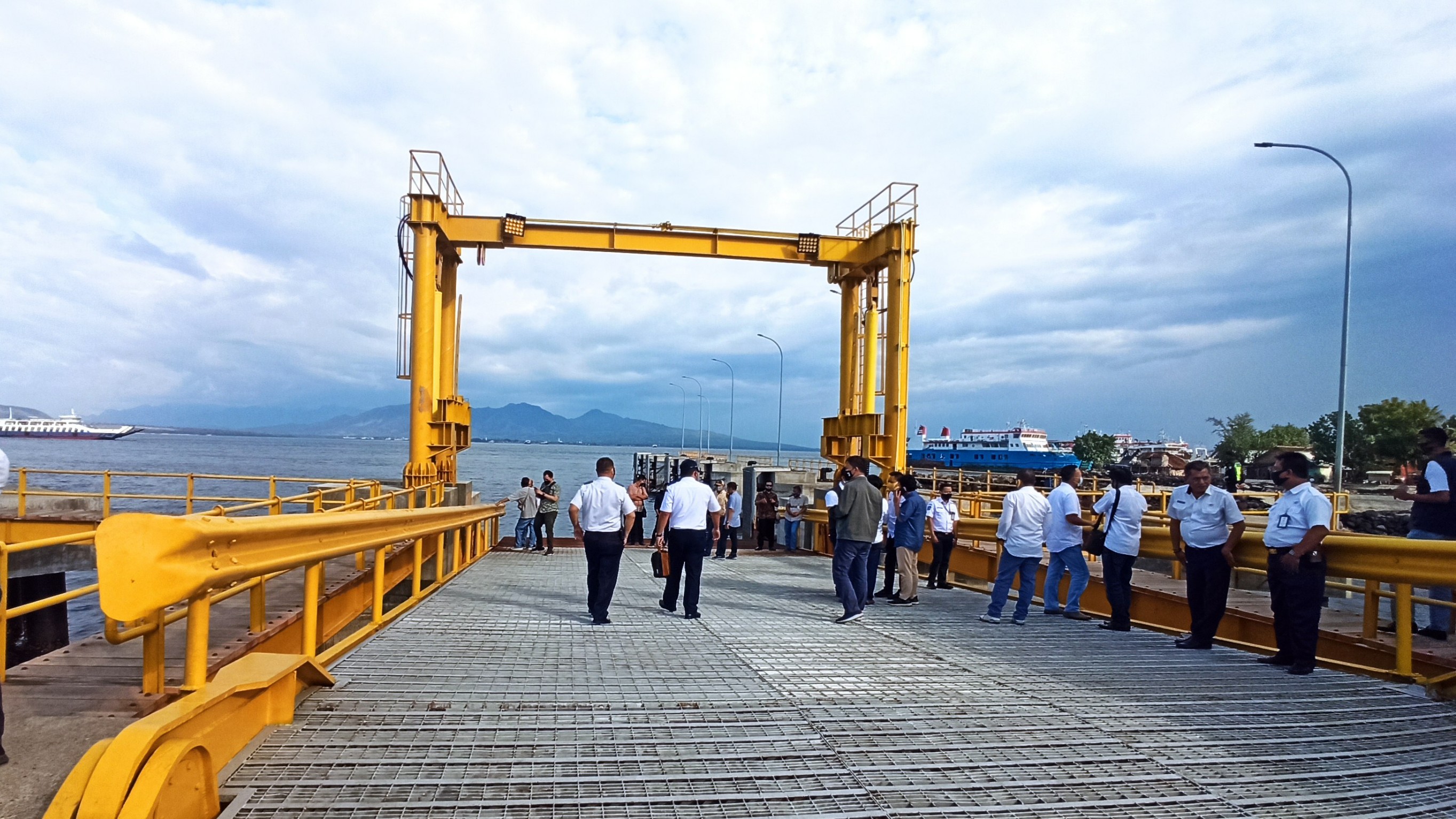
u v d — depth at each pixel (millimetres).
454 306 19594
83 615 18109
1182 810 3352
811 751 3912
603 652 6203
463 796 3182
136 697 4270
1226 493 6977
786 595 10672
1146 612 10320
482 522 16312
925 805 3305
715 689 5051
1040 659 6406
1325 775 3816
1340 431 21891
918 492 10461
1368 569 6047
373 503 8031
